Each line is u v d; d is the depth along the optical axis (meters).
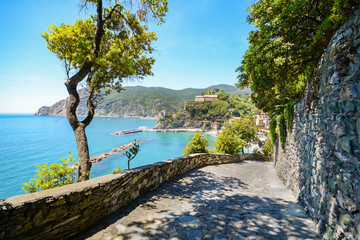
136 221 3.27
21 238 2.07
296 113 6.71
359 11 2.06
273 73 6.16
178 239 2.67
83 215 2.88
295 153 6.40
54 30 5.44
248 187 6.80
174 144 76.12
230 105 156.75
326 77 3.22
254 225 3.23
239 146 19.55
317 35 4.38
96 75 6.70
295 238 2.84
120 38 7.55
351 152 2.21
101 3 5.70
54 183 4.55
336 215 2.54
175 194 5.11
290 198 5.45
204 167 10.57
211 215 3.64
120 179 3.88
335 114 2.75
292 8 4.61
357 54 2.11
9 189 27.75
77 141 5.57
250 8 6.28
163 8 6.68
